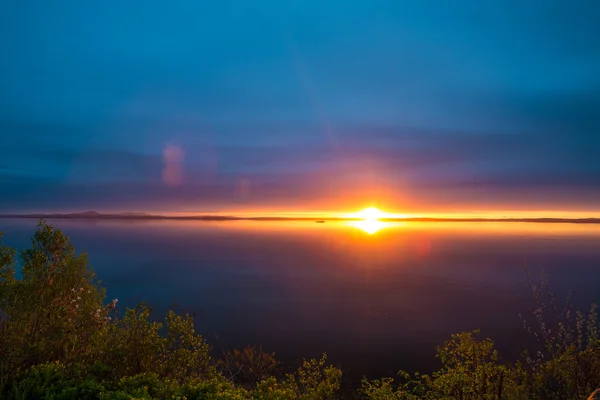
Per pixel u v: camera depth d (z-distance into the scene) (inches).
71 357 222.5
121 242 6422.2
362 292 1996.8
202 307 1537.9
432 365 822.5
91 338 224.5
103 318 244.7
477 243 6382.9
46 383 181.9
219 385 188.1
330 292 2014.0
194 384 193.8
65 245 247.6
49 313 227.0
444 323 1285.7
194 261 3673.7
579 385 196.9
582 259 3513.8
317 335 1121.4
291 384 230.7
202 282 2332.7
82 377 195.2
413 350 957.2
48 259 239.0
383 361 852.6
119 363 216.5
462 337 242.4
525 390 207.3
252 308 1560.0
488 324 1181.7
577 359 200.8
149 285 2186.3
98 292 264.2
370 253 4566.9
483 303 1608.0
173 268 3073.3
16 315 217.8
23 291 223.3
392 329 1222.9
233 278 2546.8
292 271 2950.3
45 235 241.0
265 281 2402.8
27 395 177.3
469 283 2222.0
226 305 1617.9
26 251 234.5
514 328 1015.6
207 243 6501.0
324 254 4483.3
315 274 2760.8
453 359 242.4
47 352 214.4
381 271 2888.8
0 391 177.6
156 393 182.1
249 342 997.2
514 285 2084.2
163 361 225.6
